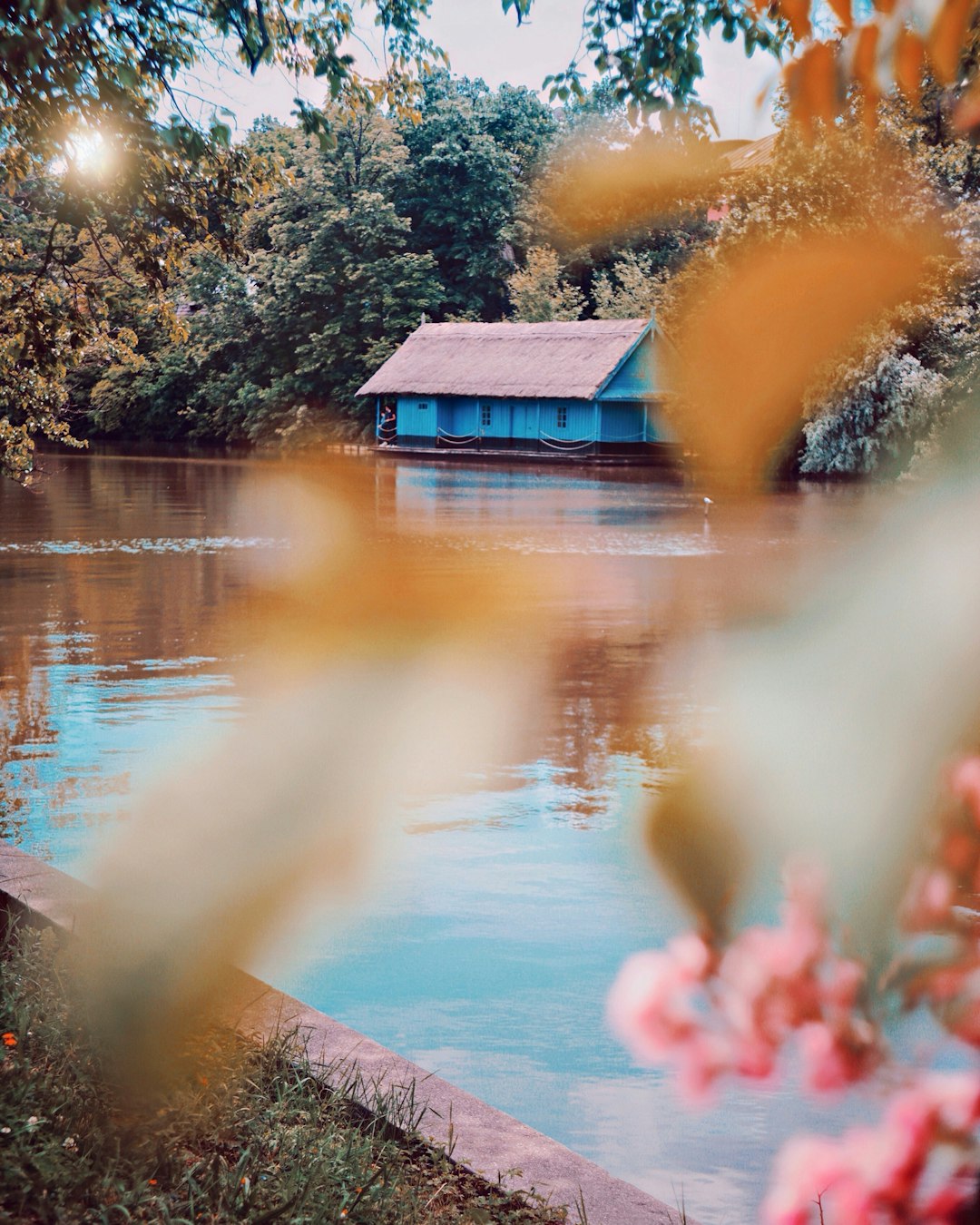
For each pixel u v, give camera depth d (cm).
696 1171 399
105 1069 398
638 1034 290
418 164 7844
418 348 7025
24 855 599
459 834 825
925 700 854
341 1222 327
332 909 673
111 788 939
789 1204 230
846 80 190
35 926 527
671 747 1046
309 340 7569
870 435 4472
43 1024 423
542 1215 341
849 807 532
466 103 8106
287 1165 355
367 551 2600
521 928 644
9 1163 333
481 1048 508
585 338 6406
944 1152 223
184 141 1022
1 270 1233
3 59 877
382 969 600
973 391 4112
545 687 1314
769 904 536
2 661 1446
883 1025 257
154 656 1476
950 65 184
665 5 834
